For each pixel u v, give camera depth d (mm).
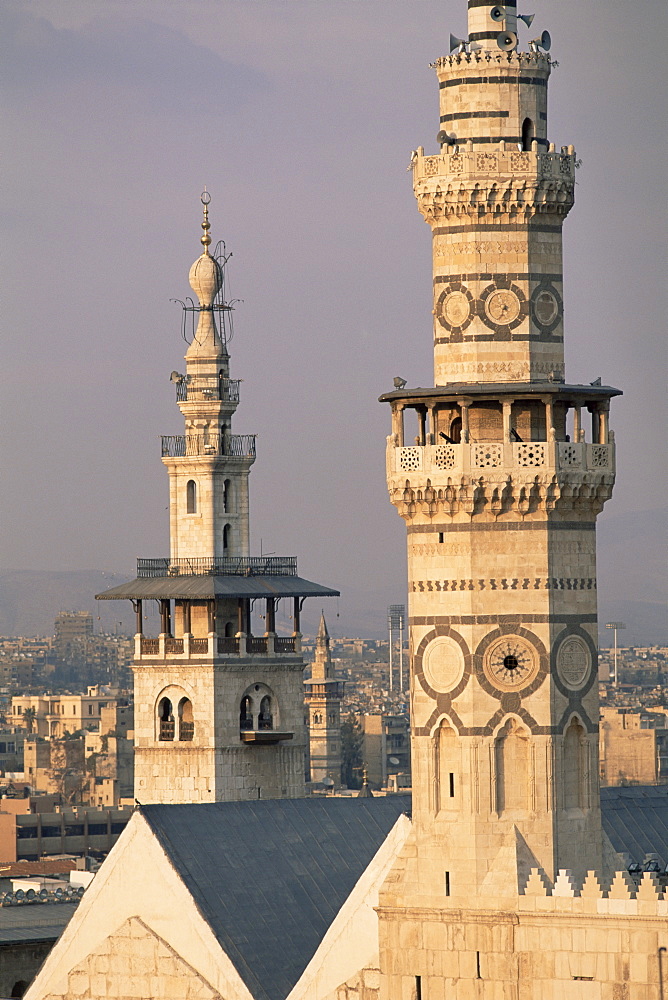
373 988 132375
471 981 120375
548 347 125062
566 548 123250
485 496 122062
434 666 123000
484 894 120562
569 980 117875
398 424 125062
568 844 122375
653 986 115625
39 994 146875
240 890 145250
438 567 123250
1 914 190750
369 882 133625
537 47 127062
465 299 124750
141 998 143000
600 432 125000
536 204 124562
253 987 138625
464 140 125000
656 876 144750
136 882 144500
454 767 122375
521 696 122000
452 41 126312
